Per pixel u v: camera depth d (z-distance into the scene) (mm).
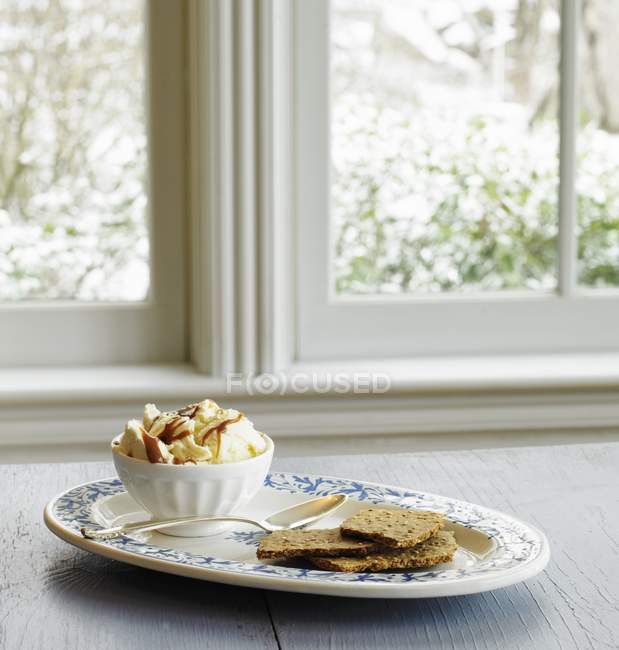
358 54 1635
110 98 1586
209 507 766
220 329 1493
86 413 1456
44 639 616
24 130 1576
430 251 1689
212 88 1465
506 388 1525
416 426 1527
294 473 956
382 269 1679
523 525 773
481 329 1685
